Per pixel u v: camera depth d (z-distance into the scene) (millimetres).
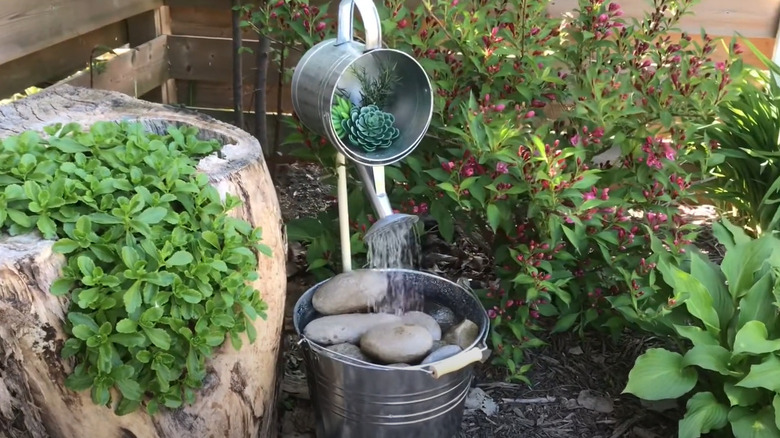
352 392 1696
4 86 2572
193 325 1503
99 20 2822
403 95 1790
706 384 2008
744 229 2863
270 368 1742
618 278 2158
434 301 2047
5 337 1291
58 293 1312
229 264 1518
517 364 2266
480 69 2129
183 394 1500
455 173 1994
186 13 3375
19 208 1391
